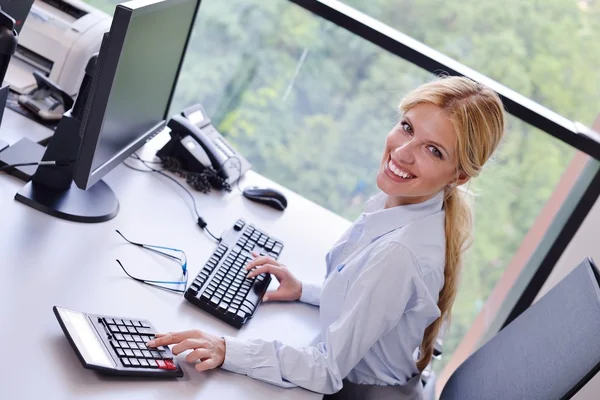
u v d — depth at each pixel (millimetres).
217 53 2764
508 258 2773
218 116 2873
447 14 3176
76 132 1607
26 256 1418
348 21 2475
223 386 1340
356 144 2807
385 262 1491
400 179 1579
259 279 1737
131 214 1768
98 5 2459
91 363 1178
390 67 2609
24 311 1265
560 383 1418
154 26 1593
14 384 1102
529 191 2660
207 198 2051
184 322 1470
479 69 3184
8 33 1489
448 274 1605
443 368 2941
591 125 2629
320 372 1445
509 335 1730
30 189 1620
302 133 2861
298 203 2299
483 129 1518
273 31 2688
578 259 2609
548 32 3070
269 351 1423
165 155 2092
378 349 1590
